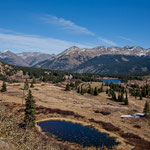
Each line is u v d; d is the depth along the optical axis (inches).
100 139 1660.9
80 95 4645.7
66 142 1520.7
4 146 386.6
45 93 4303.6
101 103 3772.1
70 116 2437.3
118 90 5979.3
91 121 2272.4
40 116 2335.1
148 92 5757.9
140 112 3191.4
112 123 2245.3
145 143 1609.3
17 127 537.3
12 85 5442.9
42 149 553.6
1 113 491.2
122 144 1566.2
